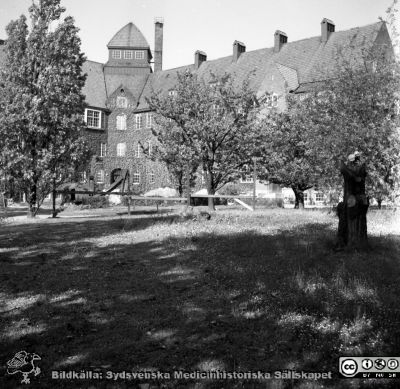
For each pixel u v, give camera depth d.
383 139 18.77
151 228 14.71
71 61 21.00
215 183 25.89
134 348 4.91
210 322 5.60
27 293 7.00
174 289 7.14
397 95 19.58
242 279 7.48
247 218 18.23
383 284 6.88
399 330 5.07
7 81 20.52
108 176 54.59
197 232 13.38
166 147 27.22
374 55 21.25
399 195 19.39
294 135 25.50
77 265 8.89
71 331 5.43
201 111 25.84
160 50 61.16
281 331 5.23
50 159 19.98
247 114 26.30
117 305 6.34
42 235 13.17
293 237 11.94
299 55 47.59
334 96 20.91
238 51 53.47
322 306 5.93
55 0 21.22
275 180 27.88
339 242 10.01
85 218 20.02
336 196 20.98
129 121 56.72
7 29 20.78
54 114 19.97
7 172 19.73
